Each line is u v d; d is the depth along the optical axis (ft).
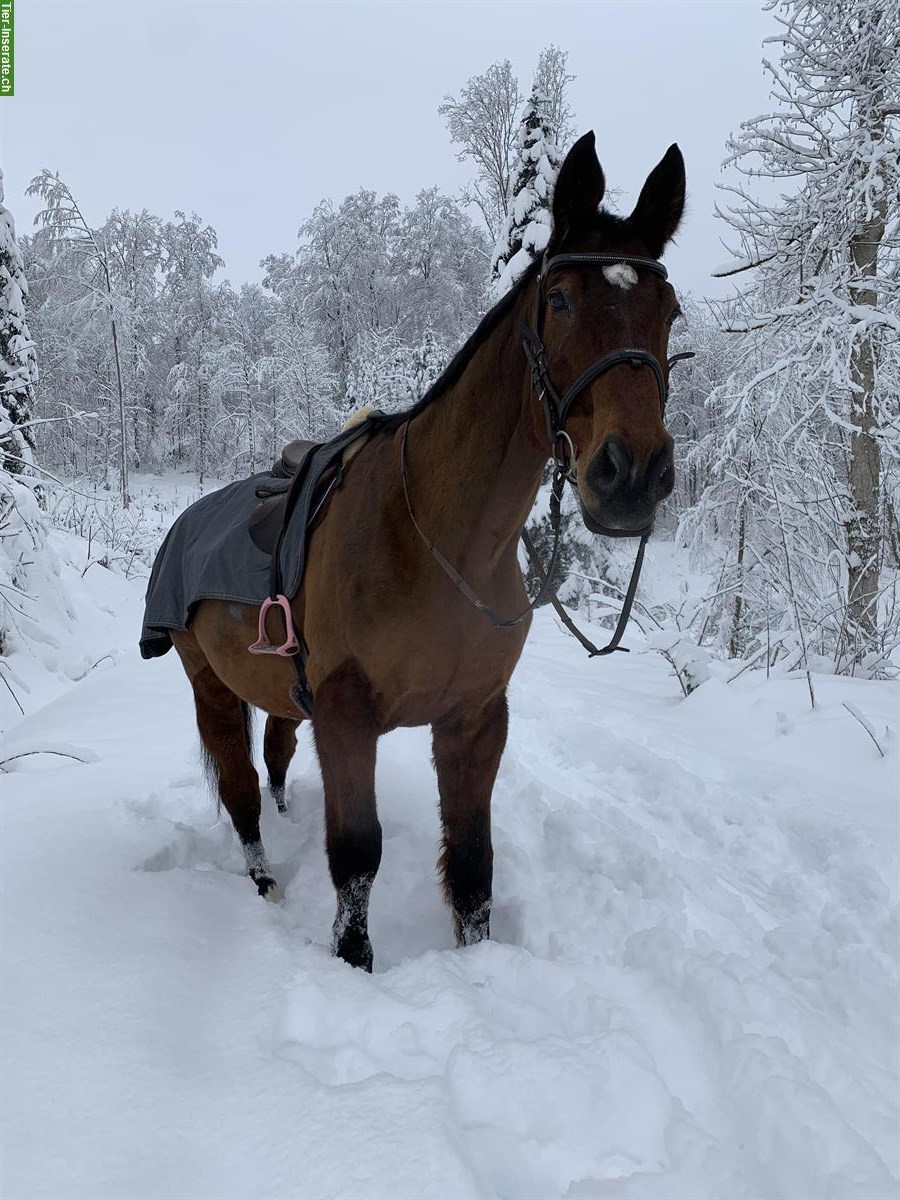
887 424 21.15
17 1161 4.93
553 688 19.89
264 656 9.04
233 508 10.46
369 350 82.74
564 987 7.09
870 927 8.85
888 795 12.81
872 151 19.94
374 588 7.20
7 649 25.25
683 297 38.78
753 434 22.79
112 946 7.28
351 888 7.54
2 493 26.08
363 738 7.38
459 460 7.12
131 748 14.62
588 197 6.30
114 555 42.57
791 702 17.04
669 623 23.35
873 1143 5.45
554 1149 5.08
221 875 9.48
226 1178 4.97
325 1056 6.04
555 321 6.17
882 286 20.74
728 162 22.17
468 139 59.00
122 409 80.23
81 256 85.51
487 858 8.32
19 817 10.34
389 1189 4.58
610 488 5.51
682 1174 4.69
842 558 21.81
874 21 20.10
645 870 10.16
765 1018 6.70
